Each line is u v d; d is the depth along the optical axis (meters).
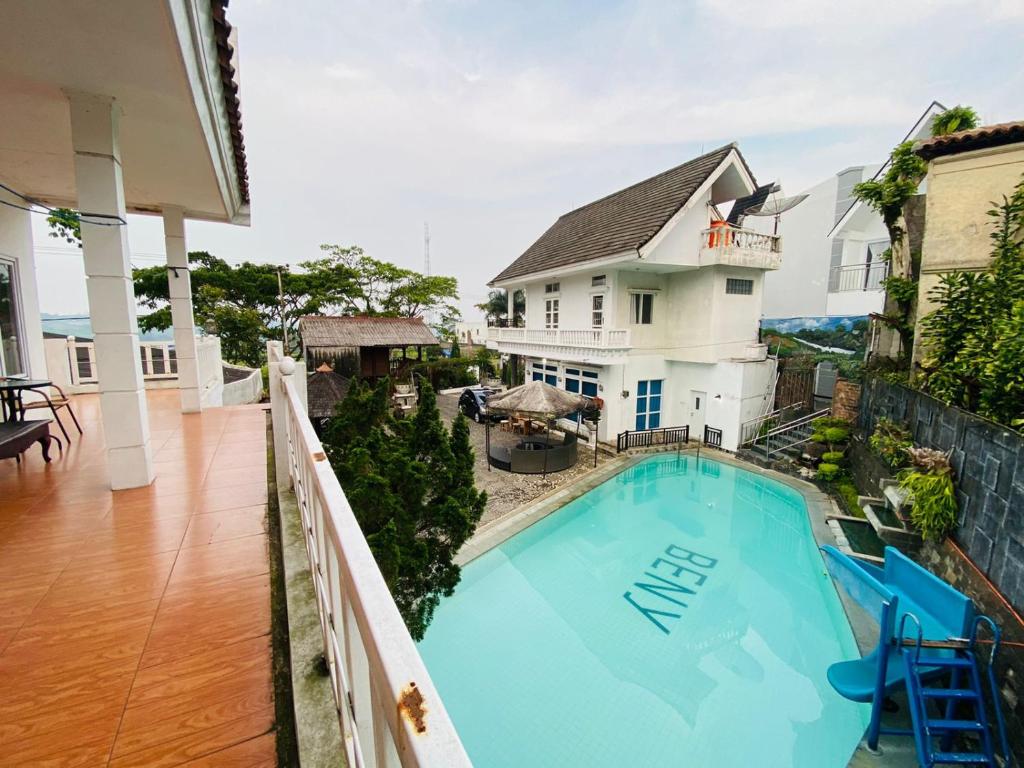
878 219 16.06
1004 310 6.18
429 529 4.74
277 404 4.26
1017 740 3.90
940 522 5.80
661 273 15.03
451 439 5.21
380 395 5.31
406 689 0.62
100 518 3.30
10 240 6.20
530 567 7.83
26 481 4.03
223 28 3.20
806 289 19.36
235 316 22.09
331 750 1.43
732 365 13.54
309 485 2.19
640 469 12.63
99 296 3.61
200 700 1.75
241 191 6.63
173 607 2.31
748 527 9.45
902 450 7.44
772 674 5.58
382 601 0.87
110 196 3.54
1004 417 5.29
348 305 26.98
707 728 4.87
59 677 1.84
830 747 4.64
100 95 3.43
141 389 3.87
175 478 4.14
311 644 1.89
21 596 2.38
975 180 7.80
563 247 17.36
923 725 4.13
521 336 17.55
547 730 4.85
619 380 14.42
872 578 4.76
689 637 6.23
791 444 13.07
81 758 1.49
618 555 8.32
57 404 5.30
